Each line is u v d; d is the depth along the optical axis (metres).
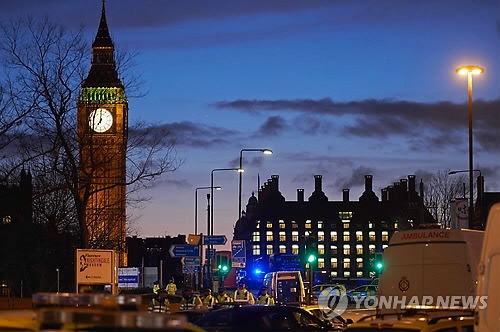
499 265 24.11
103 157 85.06
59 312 13.23
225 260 110.94
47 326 15.45
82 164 78.81
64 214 109.00
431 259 43.12
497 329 23.95
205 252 111.12
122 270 153.25
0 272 130.88
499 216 24.20
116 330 13.86
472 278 42.84
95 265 66.00
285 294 122.38
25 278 132.88
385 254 44.78
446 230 43.31
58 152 78.56
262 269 179.12
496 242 24.23
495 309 24.06
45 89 77.38
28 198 81.62
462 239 43.09
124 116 88.81
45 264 131.62
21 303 102.06
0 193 87.38
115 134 86.56
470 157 86.25
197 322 44.78
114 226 123.25
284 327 44.97
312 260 110.44
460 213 85.56
